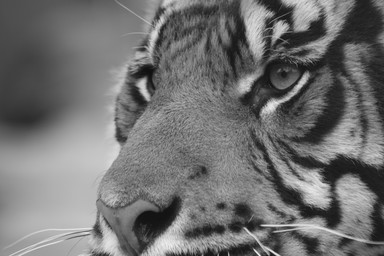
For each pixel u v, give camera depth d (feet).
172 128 24.66
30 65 134.62
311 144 24.09
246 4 25.41
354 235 24.20
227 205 23.40
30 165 100.27
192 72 25.57
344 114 24.08
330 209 24.00
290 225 23.68
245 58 24.89
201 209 23.20
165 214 23.09
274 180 24.07
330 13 24.97
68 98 131.75
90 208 77.15
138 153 24.11
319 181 24.03
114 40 129.70
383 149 24.07
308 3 25.03
